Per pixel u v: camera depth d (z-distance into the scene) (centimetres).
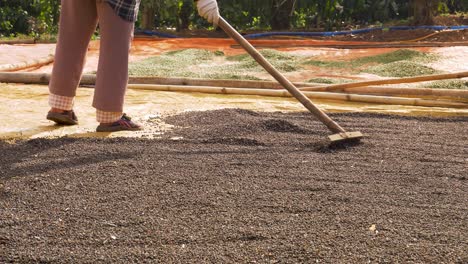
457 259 419
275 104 718
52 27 1555
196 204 475
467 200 484
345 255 422
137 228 449
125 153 558
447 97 730
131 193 489
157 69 888
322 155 561
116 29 592
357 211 467
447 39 1243
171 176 514
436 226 450
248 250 427
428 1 1373
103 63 598
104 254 425
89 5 607
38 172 522
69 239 439
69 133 614
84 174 517
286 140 598
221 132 613
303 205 474
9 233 443
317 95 739
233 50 1078
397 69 880
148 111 688
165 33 1393
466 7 1619
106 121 614
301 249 427
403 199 484
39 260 420
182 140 593
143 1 1398
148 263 418
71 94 628
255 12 1544
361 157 557
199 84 791
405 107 716
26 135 609
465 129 636
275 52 991
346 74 873
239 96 753
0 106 698
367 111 695
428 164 545
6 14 1592
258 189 496
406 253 424
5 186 499
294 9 1518
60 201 480
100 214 464
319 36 1370
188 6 1527
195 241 436
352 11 1555
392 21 1562
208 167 531
